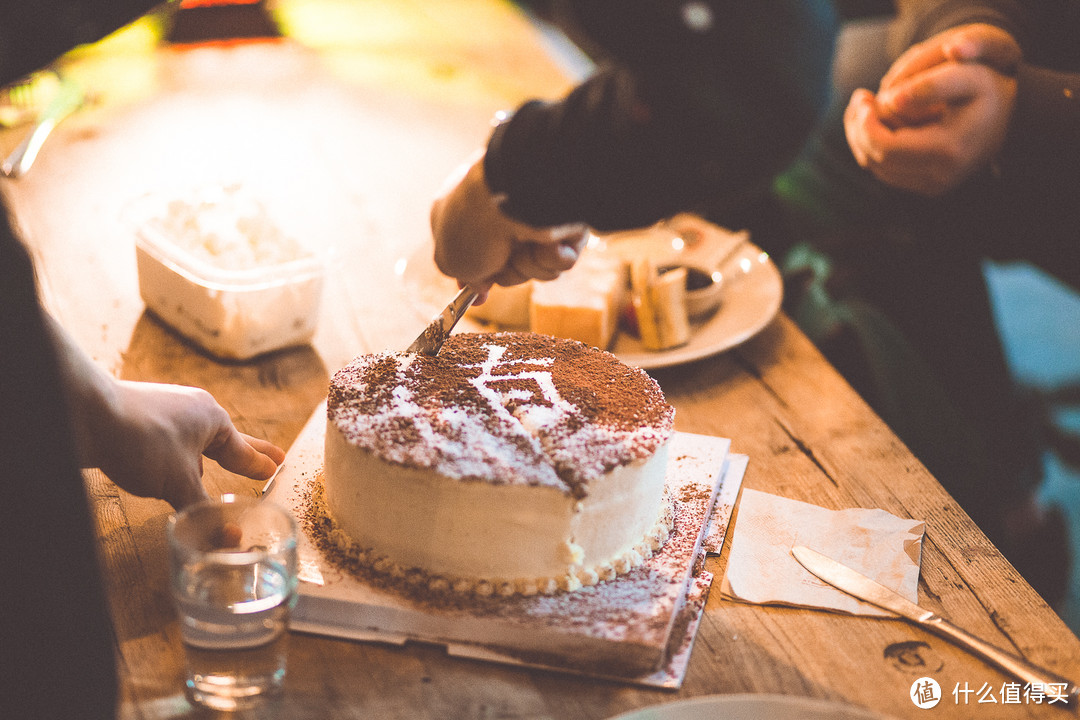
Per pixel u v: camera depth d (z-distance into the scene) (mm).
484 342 1038
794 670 893
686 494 1020
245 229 1226
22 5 772
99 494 1017
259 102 1767
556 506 896
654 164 792
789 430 1125
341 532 949
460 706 862
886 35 1573
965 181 1246
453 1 2359
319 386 1163
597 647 880
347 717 853
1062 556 1532
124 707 851
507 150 832
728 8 768
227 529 878
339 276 1316
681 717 825
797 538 993
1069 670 896
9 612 794
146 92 1790
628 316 1245
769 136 793
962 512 1029
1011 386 1515
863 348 1424
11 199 1413
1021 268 3121
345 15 2230
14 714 804
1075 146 1127
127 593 929
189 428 938
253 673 853
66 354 879
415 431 926
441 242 929
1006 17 1256
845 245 1582
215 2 2047
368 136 1653
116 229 1379
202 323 1175
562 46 2117
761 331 1271
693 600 938
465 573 915
